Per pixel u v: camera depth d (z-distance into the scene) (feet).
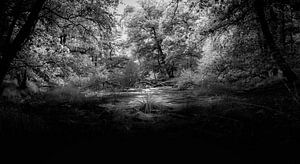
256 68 33.24
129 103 32.45
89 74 49.16
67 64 41.63
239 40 37.09
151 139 15.14
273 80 36.17
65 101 33.24
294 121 15.07
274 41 31.86
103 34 40.45
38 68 35.40
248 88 37.52
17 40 26.84
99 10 36.09
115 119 21.17
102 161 11.34
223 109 22.66
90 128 17.93
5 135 14.43
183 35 41.65
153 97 39.88
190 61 87.81
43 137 15.16
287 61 30.48
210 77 41.86
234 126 16.63
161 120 20.58
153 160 11.38
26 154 12.12
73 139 15.16
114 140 15.05
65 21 37.68
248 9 32.63
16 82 40.32
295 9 28.91
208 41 40.32
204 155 11.82
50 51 38.01
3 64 26.32
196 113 22.85
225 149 12.59
